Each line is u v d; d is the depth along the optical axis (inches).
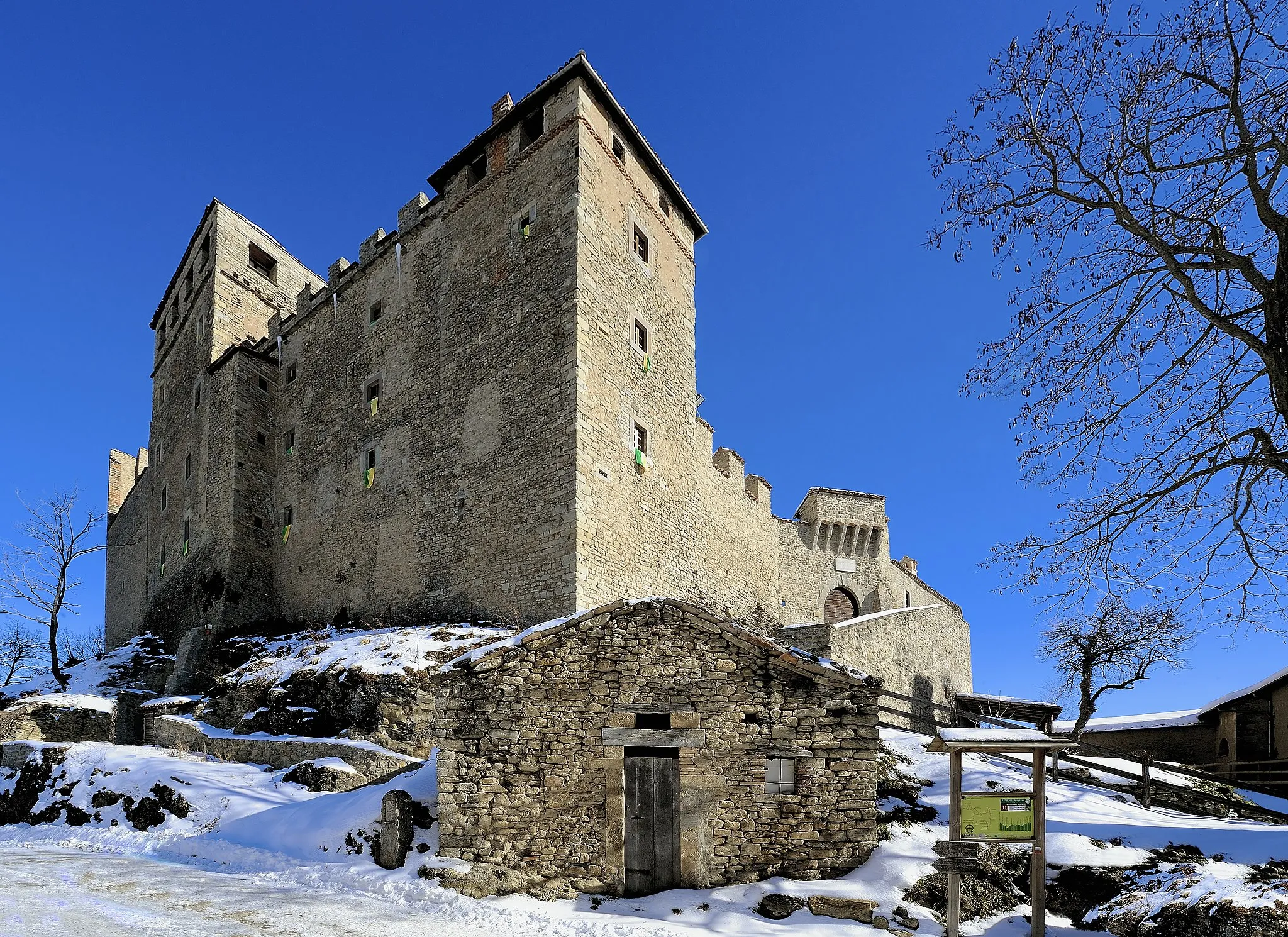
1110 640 963.3
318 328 1140.5
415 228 1023.6
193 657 1008.9
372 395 1027.3
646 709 427.2
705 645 431.2
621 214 928.9
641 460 890.1
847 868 395.9
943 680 1173.1
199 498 1182.3
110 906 376.8
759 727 417.1
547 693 435.5
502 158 937.5
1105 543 430.6
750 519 1218.0
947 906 362.6
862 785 404.5
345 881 420.8
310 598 1027.9
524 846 417.1
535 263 862.5
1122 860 412.2
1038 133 415.5
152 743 800.3
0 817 621.3
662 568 907.4
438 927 355.6
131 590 1528.1
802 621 1357.0
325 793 555.5
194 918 362.9
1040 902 350.9
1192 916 325.1
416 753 614.2
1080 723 950.4
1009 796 353.4
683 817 410.9
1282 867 386.6
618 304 889.5
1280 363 358.6
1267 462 370.0
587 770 423.2
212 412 1189.1
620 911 382.6
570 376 794.2
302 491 1091.9
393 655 709.3
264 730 693.9
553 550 764.6
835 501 1472.7
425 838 438.9
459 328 927.0
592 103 899.4
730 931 351.3
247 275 1321.4
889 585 1513.3
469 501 856.3
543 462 796.6
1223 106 378.3
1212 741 992.9
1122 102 391.5
